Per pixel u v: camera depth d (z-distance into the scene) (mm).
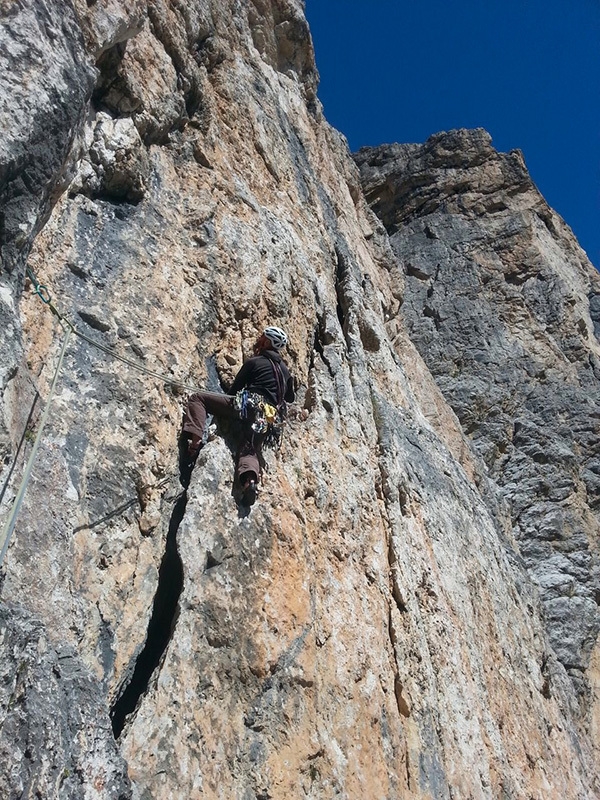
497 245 21500
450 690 8250
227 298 7809
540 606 13391
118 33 7008
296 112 13273
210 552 6062
